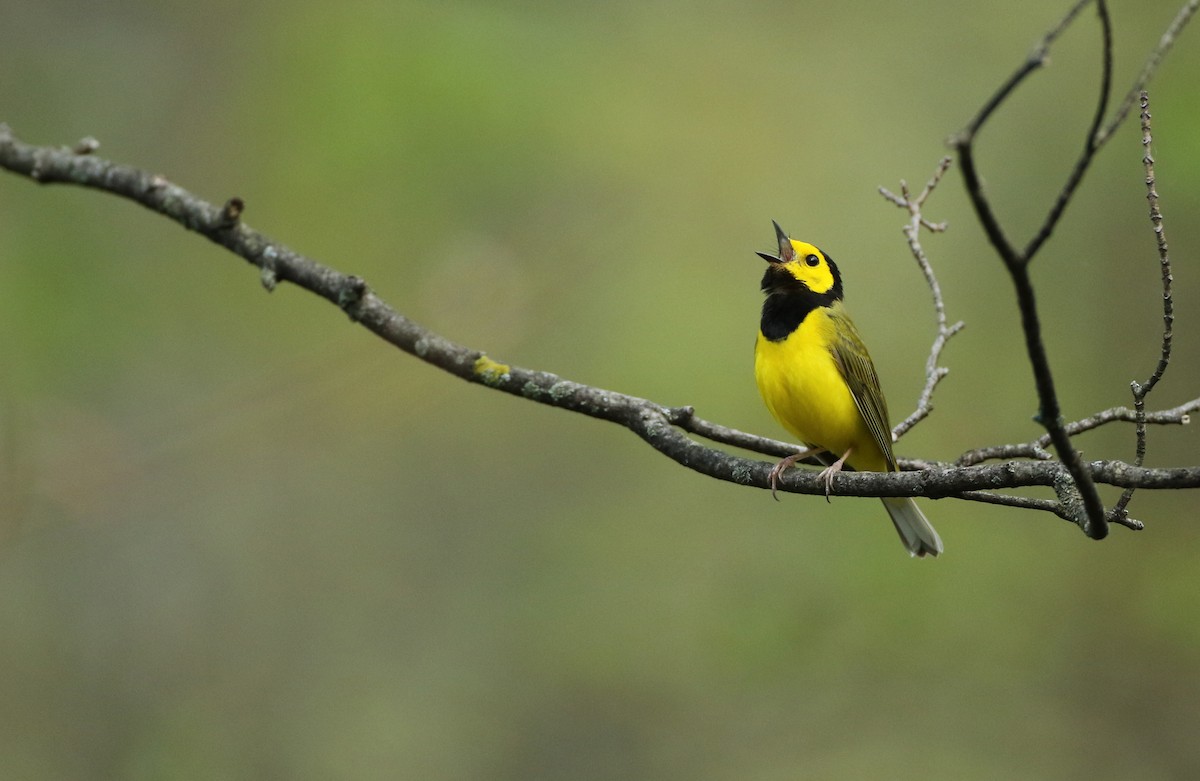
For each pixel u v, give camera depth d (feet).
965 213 52.75
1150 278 49.01
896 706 47.55
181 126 49.90
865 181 53.67
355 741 47.62
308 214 48.29
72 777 44.04
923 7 58.08
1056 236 51.26
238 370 47.42
